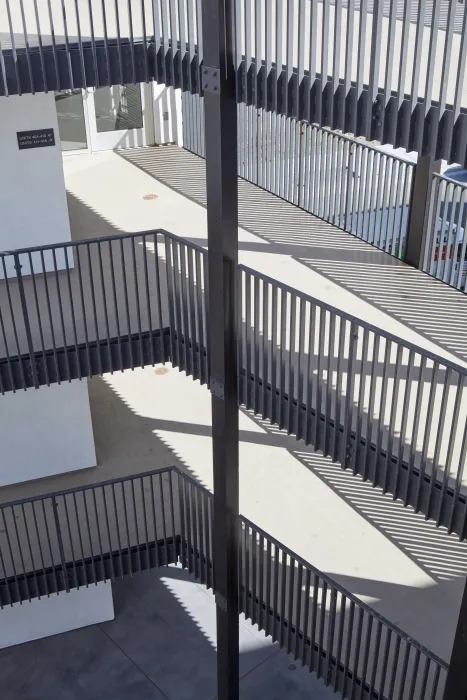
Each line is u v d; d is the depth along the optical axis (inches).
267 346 297.0
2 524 339.6
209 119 208.2
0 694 359.3
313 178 407.8
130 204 431.2
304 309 238.4
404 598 287.9
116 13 249.4
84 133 486.6
